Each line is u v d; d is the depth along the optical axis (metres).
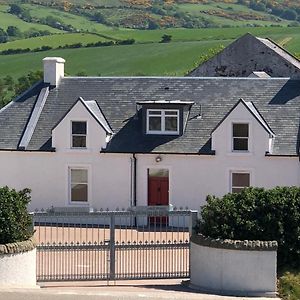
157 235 65.69
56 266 51.91
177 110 75.12
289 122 75.38
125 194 75.12
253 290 47.88
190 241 50.22
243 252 47.84
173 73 155.50
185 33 198.50
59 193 76.00
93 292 46.25
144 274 51.53
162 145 74.69
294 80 79.00
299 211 49.75
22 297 44.28
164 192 74.81
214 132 73.62
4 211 47.62
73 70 162.00
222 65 103.06
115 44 182.12
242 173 73.88
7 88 146.38
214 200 50.25
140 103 75.44
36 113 78.44
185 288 49.22
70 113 75.44
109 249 51.25
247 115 73.06
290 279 48.50
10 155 76.62
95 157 75.38
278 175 73.12
